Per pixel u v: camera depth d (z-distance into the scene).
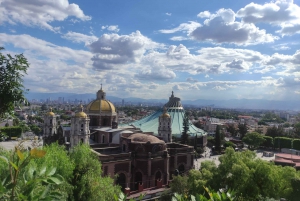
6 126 148.75
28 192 9.51
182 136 137.00
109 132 89.44
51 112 117.81
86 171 46.38
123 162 72.31
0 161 29.34
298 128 195.88
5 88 17.41
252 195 48.94
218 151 143.25
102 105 100.31
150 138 79.44
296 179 48.59
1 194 8.97
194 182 53.50
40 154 9.34
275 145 159.88
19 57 17.91
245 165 50.16
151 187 74.44
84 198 42.03
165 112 109.12
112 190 43.97
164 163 78.19
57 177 10.18
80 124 82.56
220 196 14.91
